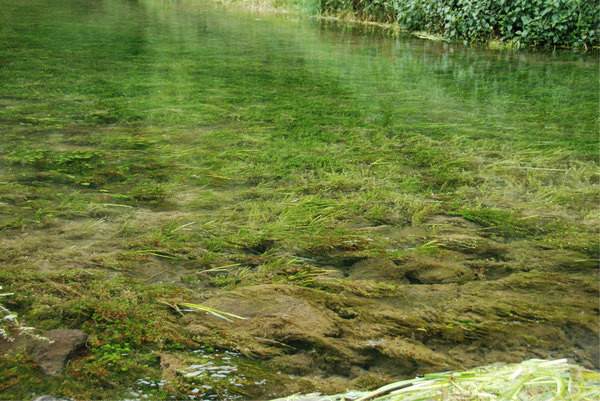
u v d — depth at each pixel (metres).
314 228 2.66
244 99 5.21
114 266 2.27
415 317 1.97
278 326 1.90
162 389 1.58
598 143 4.02
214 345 1.80
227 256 2.40
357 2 12.16
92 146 3.81
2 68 6.27
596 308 2.04
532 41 8.66
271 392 1.59
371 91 5.65
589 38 8.28
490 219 2.80
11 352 1.70
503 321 1.96
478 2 8.81
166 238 2.51
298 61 7.30
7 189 3.00
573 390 1.56
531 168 3.54
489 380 1.60
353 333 1.88
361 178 3.33
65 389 1.55
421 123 4.53
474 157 3.74
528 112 4.89
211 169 3.43
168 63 6.95
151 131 4.16
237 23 11.70
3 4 13.98
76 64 6.68
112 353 1.73
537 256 2.44
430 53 8.12
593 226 2.74
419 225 2.75
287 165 3.52
